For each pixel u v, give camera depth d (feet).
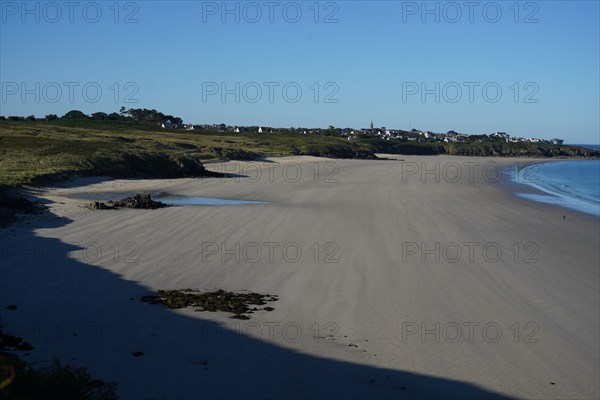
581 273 49.03
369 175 168.04
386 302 37.60
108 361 25.21
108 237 56.85
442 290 41.19
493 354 29.17
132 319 31.81
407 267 47.96
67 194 94.02
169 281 41.09
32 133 202.80
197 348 27.76
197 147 226.38
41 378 15.99
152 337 28.96
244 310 34.55
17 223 62.03
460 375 26.35
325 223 71.00
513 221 79.97
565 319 35.83
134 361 25.45
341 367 26.45
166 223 66.90
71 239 55.01
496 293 41.14
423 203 97.40
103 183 115.44
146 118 488.85
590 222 83.41
